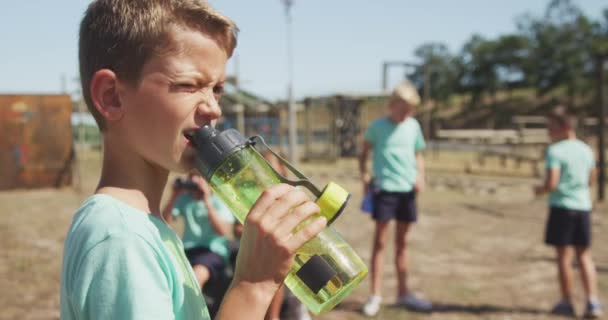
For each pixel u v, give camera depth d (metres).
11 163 12.32
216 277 3.28
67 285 0.83
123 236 0.81
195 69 0.88
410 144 4.51
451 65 71.00
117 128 0.92
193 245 3.39
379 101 25.80
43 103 12.51
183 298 0.91
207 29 0.90
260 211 0.84
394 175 4.48
